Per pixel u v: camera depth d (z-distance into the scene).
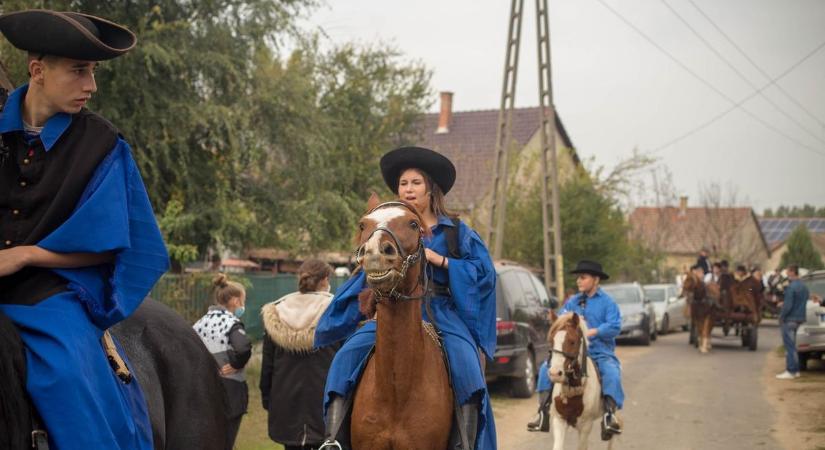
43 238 3.15
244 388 6.94
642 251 41.03
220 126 13.71
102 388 3.19
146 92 13.36
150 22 13.80
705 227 56.12
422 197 5.52
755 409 12.84
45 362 2.97
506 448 9.91
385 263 4.33
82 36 3.15
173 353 4.23
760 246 63.56
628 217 41.72
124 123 13.29
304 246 16.80
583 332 7.78
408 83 26.58
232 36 14.66
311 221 15.61
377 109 25.91
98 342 3.28
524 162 34.38
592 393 7.86
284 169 15.73
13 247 3.13
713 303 22.58
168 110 13.45
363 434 4.75
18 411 2.86
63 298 3.16
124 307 3.30
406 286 4.59
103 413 3.11
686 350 23.06
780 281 37.59
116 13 13.52
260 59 15.23
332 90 23.66
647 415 12.31
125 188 3.30
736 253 56.88
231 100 14.60
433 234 5.47
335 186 21.30
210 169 14.86
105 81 13.25
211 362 4.40
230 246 15.30
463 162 38.12
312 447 6.68
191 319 12.23
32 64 3.22
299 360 6.64
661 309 28.83
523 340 13.03
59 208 3.15
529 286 14.25
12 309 3.08
